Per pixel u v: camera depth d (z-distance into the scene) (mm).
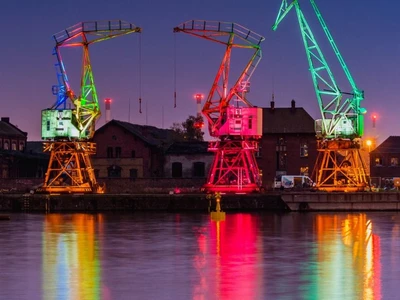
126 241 65875
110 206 107562
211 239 67188
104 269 49750
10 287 43344
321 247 61094
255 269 49406
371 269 49125
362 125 114562
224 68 114312
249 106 114750
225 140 114000
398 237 68312
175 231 74688
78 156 115188
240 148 113438
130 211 106438
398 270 48656
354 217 92688
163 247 61594
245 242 64812
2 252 58531
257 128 113375
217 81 114250
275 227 78562
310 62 115062
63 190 113375
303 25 115125
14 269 49750
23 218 93438
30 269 49719
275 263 52062
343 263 51906
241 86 115000
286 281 44875
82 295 41219
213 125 114438
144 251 59000
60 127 114312
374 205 104938
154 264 51906
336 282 44438
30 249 60406
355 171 114312
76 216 97000
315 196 104938
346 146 114312
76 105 114875
